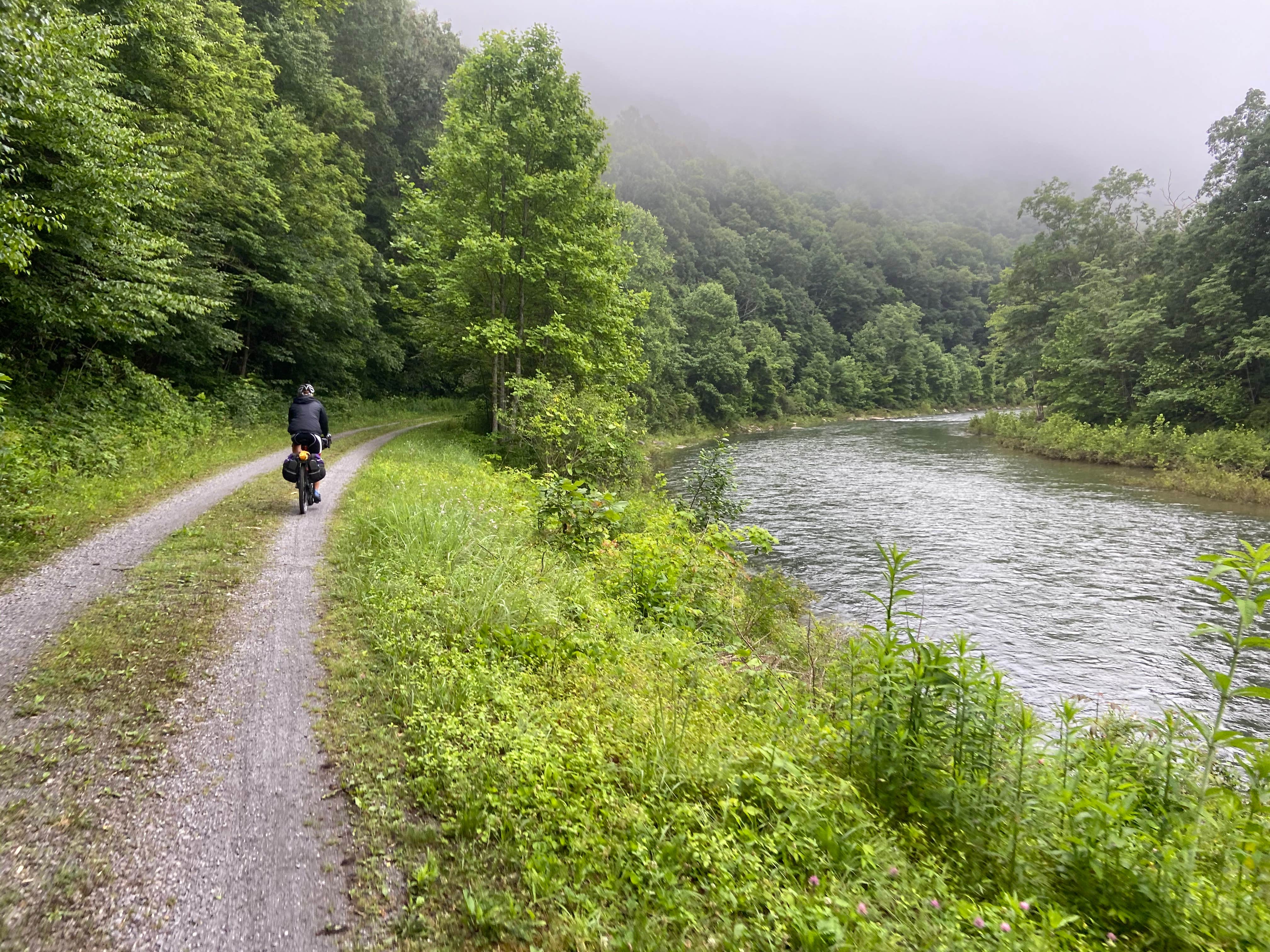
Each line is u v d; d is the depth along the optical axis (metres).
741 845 2.83
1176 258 35.06
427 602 5.28
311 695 3.85
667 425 50.72
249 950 2.11
